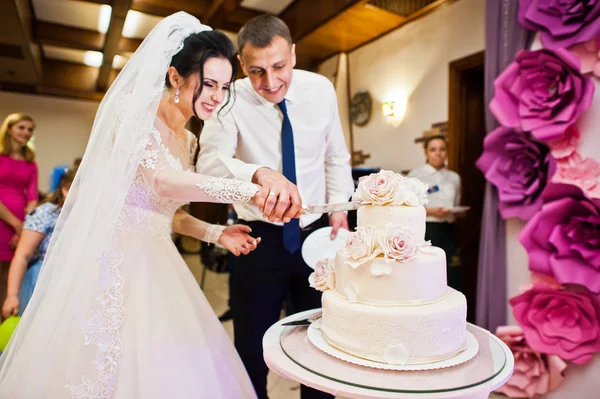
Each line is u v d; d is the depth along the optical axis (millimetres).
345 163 2076
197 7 4848
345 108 5633
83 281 1135
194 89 1311
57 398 1096
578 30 2016
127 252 1261
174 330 1224
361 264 1059
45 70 7824
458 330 1042
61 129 8562
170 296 1282
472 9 4031
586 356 2076
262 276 1798
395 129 4938
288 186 1179
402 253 1012
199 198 1212
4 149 3609
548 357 2260
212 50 1303
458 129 4238
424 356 994
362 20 4641
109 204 1176
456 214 3547
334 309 1084
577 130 2094
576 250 2070
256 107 1827
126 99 1252
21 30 5164
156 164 1253
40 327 1157
